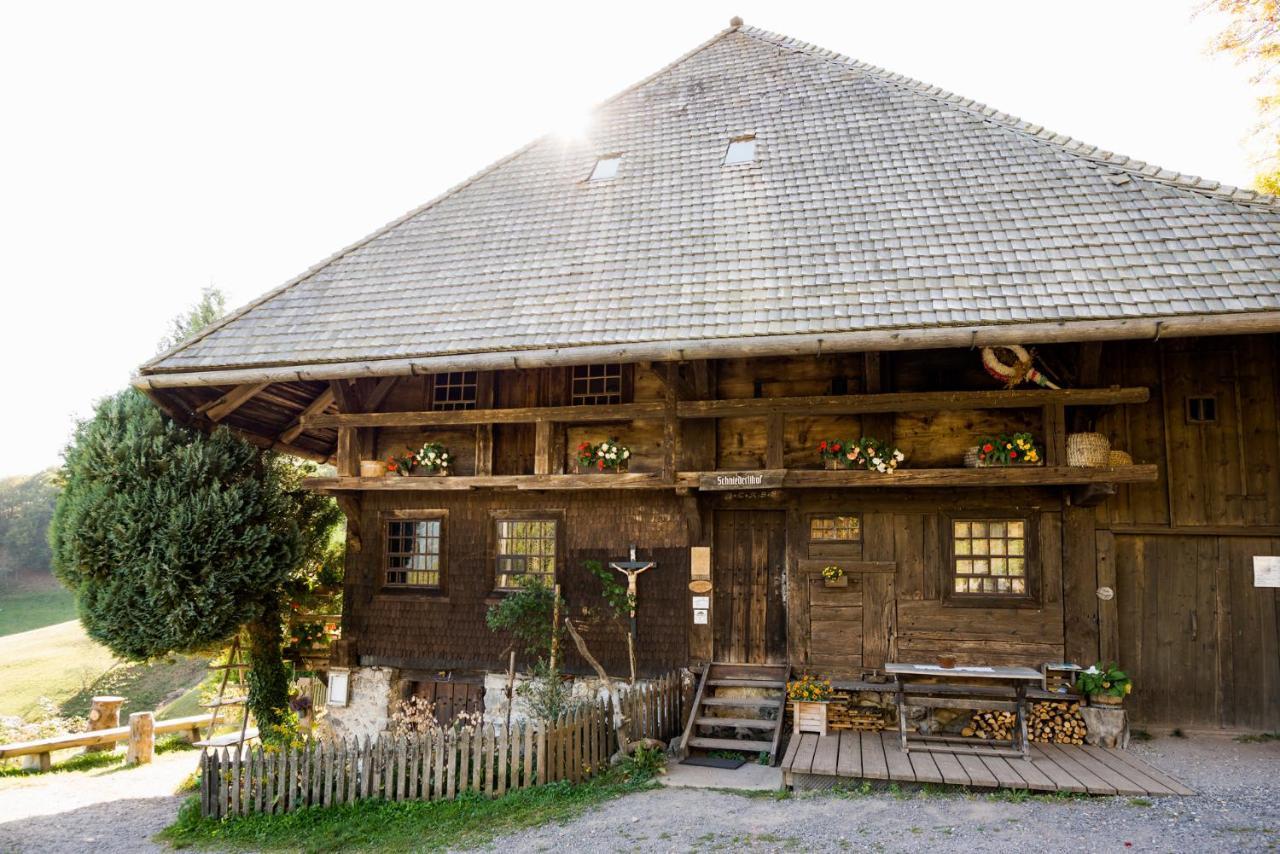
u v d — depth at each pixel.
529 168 15.08
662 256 11.98
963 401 10.23
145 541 11.98
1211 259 9.77
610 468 11.80
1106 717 9.91
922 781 8.55
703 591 11.75
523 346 10.85
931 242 10.96
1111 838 6.96
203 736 16.67
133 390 12.80
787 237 11.70
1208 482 10.35
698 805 8.62
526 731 9.65
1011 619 10.65
